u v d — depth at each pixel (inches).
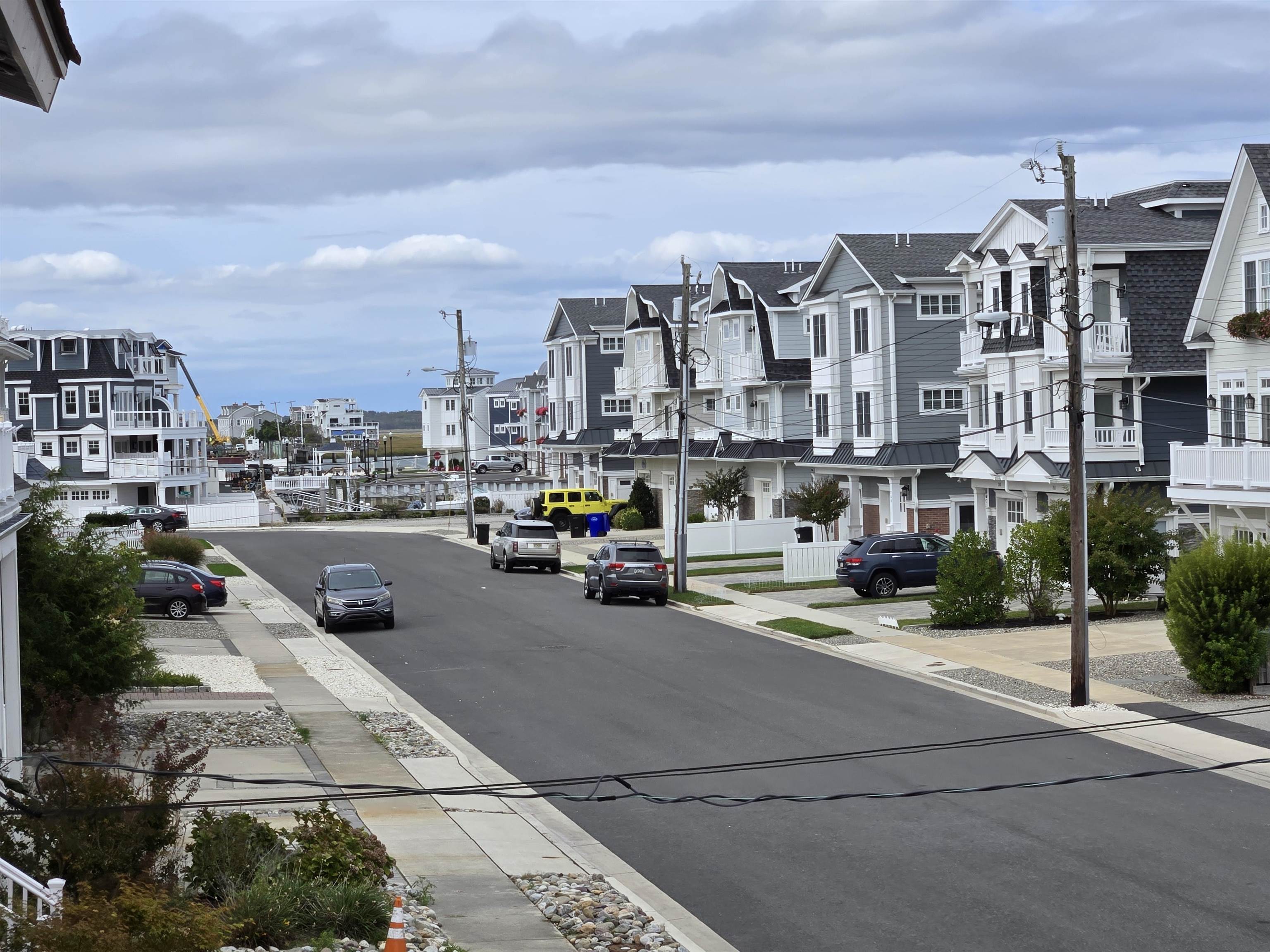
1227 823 683.4
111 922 419.8
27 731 783.7
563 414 3469.5
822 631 1352.1
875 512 2146.9
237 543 2559.1
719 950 518.0
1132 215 1689.2
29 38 330.6
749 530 2210.9
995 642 1261.1
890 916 551.2
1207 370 1445.6
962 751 855.1
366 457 5669.3
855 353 2123.5
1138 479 1596.9
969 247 2082.9
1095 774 788.0
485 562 2192.4
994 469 1743.4
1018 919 542.0
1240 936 517.3
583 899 567.5
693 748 871.7
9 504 672.4
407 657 1275.8
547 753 867.4
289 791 741.3
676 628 1441.9
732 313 2479.1
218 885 516.1
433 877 603.5
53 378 3248.0
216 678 1111.6
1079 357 981.2
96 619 848.9
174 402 3836.1
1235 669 992.9
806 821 703.7
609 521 2615.7
